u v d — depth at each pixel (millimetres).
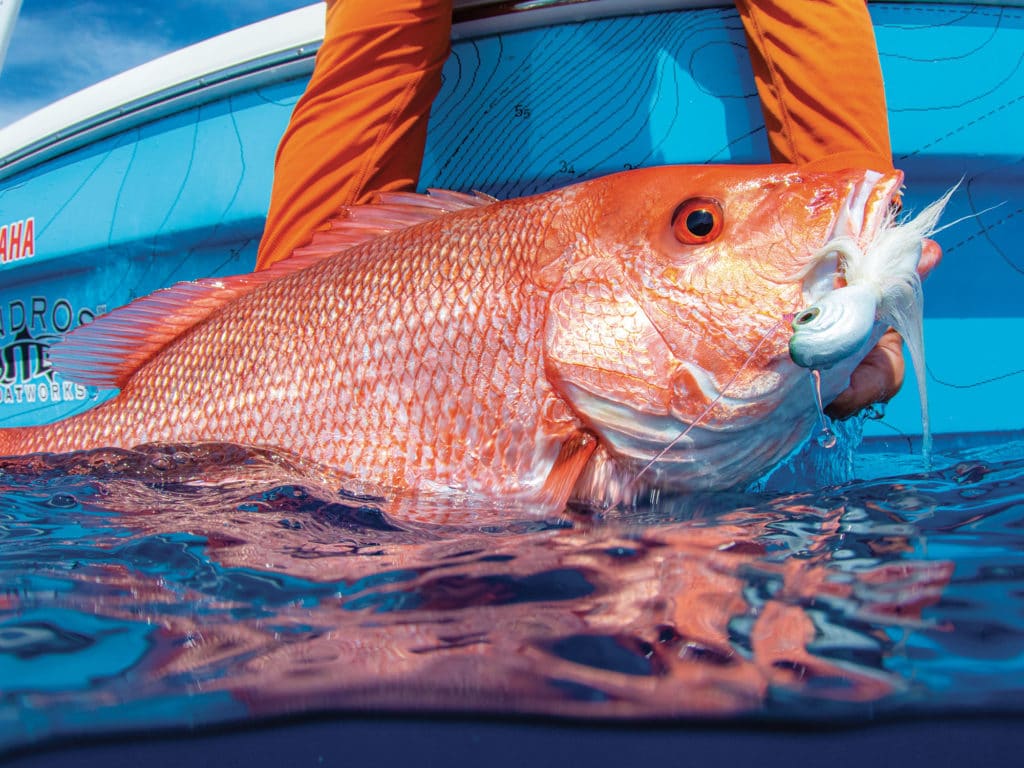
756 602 406
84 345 821
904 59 963
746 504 612
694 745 310
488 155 989
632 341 641
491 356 655
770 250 624
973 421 965
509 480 642
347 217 795
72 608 425
